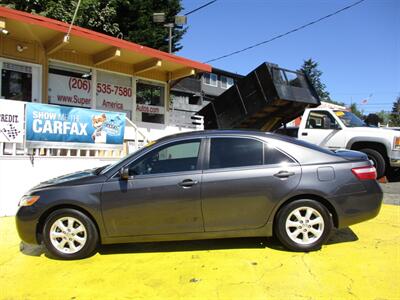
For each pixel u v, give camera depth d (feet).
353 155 17.81
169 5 71.26
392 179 37.70
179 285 14.12
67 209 17.06
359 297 12.74
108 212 16.85
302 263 15.65
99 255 17.63
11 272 16.07
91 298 13.42
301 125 38.45
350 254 16.58
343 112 37.96
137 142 32.76
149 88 41.42
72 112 27.96
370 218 17.15
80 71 35.81
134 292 13.74
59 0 48.88
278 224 16.87
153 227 16.88
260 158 17.25
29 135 25.99
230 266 15.61
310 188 16.63
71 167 27.89
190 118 46.34
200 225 16.84
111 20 57.67
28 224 17.11
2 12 26.78
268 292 13.25
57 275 15.53
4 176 25.31
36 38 31.86
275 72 37.14
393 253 16.67
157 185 16.87
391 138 34.12
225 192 16.74
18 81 32.07
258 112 39.55
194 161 17.33
